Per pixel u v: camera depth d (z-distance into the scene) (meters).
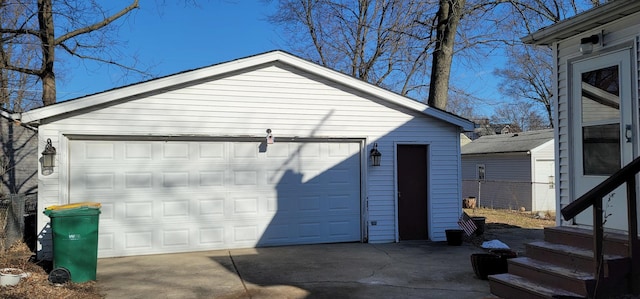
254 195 9.48
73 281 6.43
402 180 10.44
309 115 9.71
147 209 8.83
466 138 40.28
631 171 4.07
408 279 6.80
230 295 5.99
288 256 8.52
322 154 9.95
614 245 4.54
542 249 5.20
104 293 6.09
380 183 10.19
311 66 9.59
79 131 8.34
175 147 9.05
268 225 9.55
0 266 7.08
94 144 8.58
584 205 3.97
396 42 19.66
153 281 6.70
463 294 6.00
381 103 10.19
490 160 23.70
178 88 8.91
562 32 5.62
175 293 6.08
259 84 9.41
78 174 8.46
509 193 21.73
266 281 6.70
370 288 6.31
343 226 10.05
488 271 6.64
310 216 9.83
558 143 5.95
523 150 20.75
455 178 10.69
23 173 15.08
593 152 5.46
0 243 7.91
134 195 8.77
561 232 5.32
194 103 9.01
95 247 6.65
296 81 9.64
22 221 8.79
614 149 5.20
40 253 7.99
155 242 8.84
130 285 6.48
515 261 5.26
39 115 7.94
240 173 9.41
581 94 5.63
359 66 22.39
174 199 8.99
